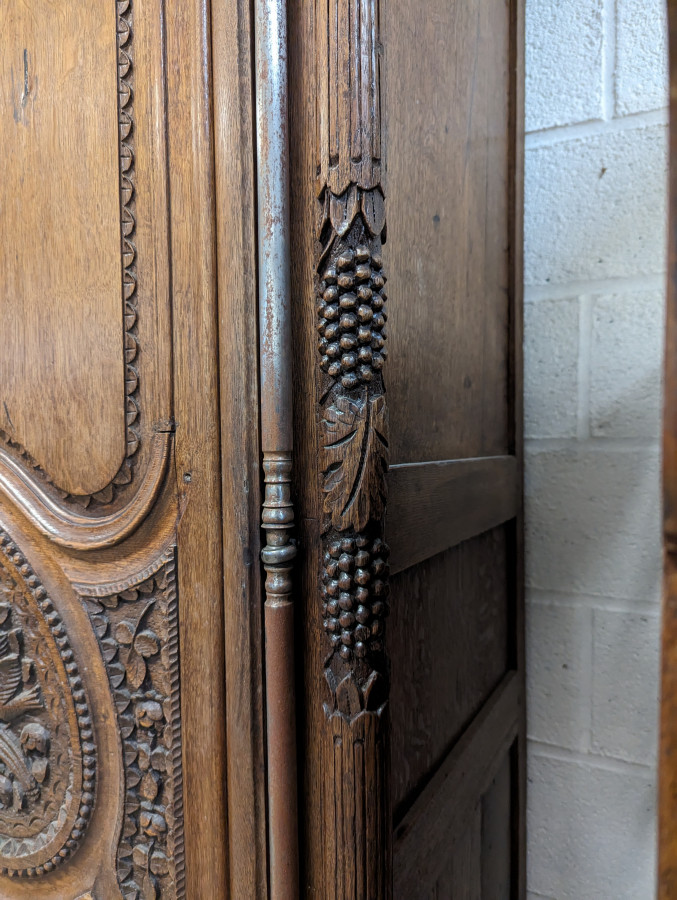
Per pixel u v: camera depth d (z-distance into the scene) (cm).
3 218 50
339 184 40
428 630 57
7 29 49
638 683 80
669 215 19
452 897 60
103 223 46
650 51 76
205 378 42
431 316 57
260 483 42
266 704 41
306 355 41
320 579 41
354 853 41
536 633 86
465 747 63
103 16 45
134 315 45
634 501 80
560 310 82
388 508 47
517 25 78
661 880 20
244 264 41
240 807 42
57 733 50
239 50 40
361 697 41
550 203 82
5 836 52
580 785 83
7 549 50
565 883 84
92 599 48
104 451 46
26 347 50
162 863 46
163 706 46
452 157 61
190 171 42
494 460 72
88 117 46
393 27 49
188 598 44
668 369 19
